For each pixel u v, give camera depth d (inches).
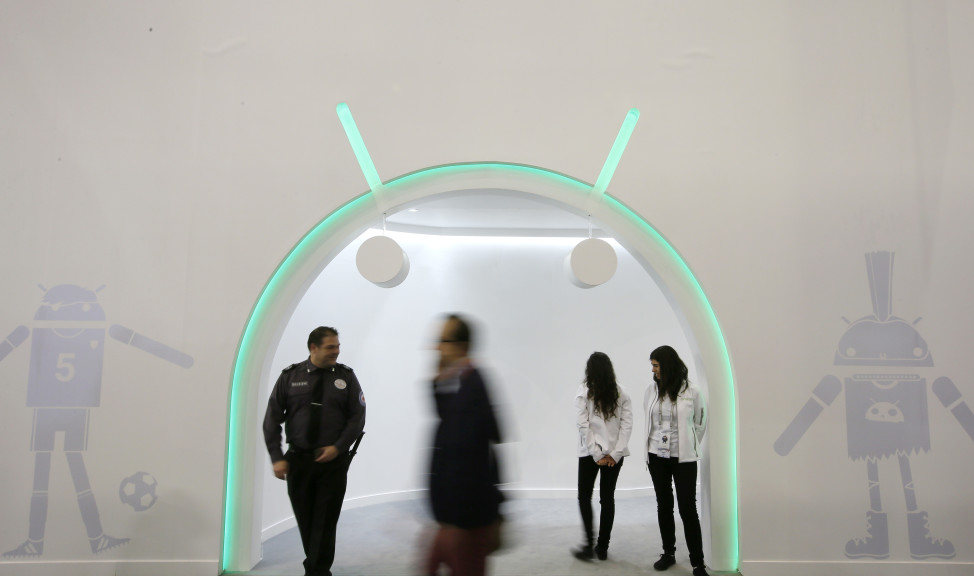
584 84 168.9
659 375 163.8
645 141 167.9
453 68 168.6
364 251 168.1
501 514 104.7
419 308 257.1
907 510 160.7
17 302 160.9
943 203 167.2
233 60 167.6
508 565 170.6
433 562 105.4
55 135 164.7
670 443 160.9
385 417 250.7
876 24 170.9
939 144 168.4
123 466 158.4
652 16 170.9
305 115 166.9
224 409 160.2
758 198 167.2
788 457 161.6
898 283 165.6
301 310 220.1
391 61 168.4
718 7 171.0
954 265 165.9
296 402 152.3
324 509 150.4
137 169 164.9
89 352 160.6
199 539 157.4
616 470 173.2
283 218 164.9
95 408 159.3
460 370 107.0
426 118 167.5
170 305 162.2
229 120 166.4
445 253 260.7
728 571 163.0
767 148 168.2
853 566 159.3
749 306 165.0
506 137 167.5
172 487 158.2
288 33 168.4
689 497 158.6
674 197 167.0
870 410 162.9
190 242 163.8
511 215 238.5
